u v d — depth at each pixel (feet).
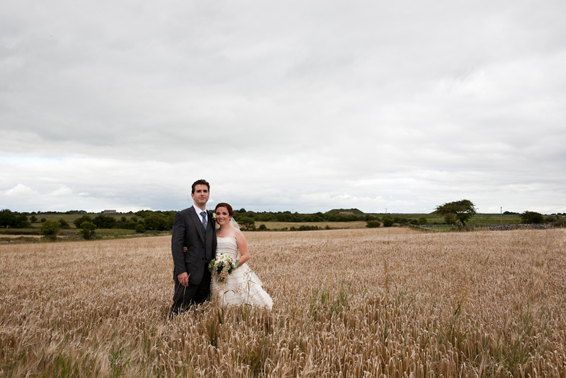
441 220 329.52
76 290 20.56
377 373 9.09
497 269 28.37
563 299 16.25
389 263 33.88
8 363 8.63
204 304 14.90
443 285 20.49
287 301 15.48
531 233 69.05
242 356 10.18
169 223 239.30
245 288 15.70
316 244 58.90
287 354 9.81
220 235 16.89
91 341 10.67
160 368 9.62
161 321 13.21
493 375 9.25
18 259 45.01
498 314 14.02
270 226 254.47
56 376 8.38
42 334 11.07
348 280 22.95
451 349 10.78
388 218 258.57
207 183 16.33
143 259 42.50
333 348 10.44
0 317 13.62
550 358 10.09
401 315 13.56
